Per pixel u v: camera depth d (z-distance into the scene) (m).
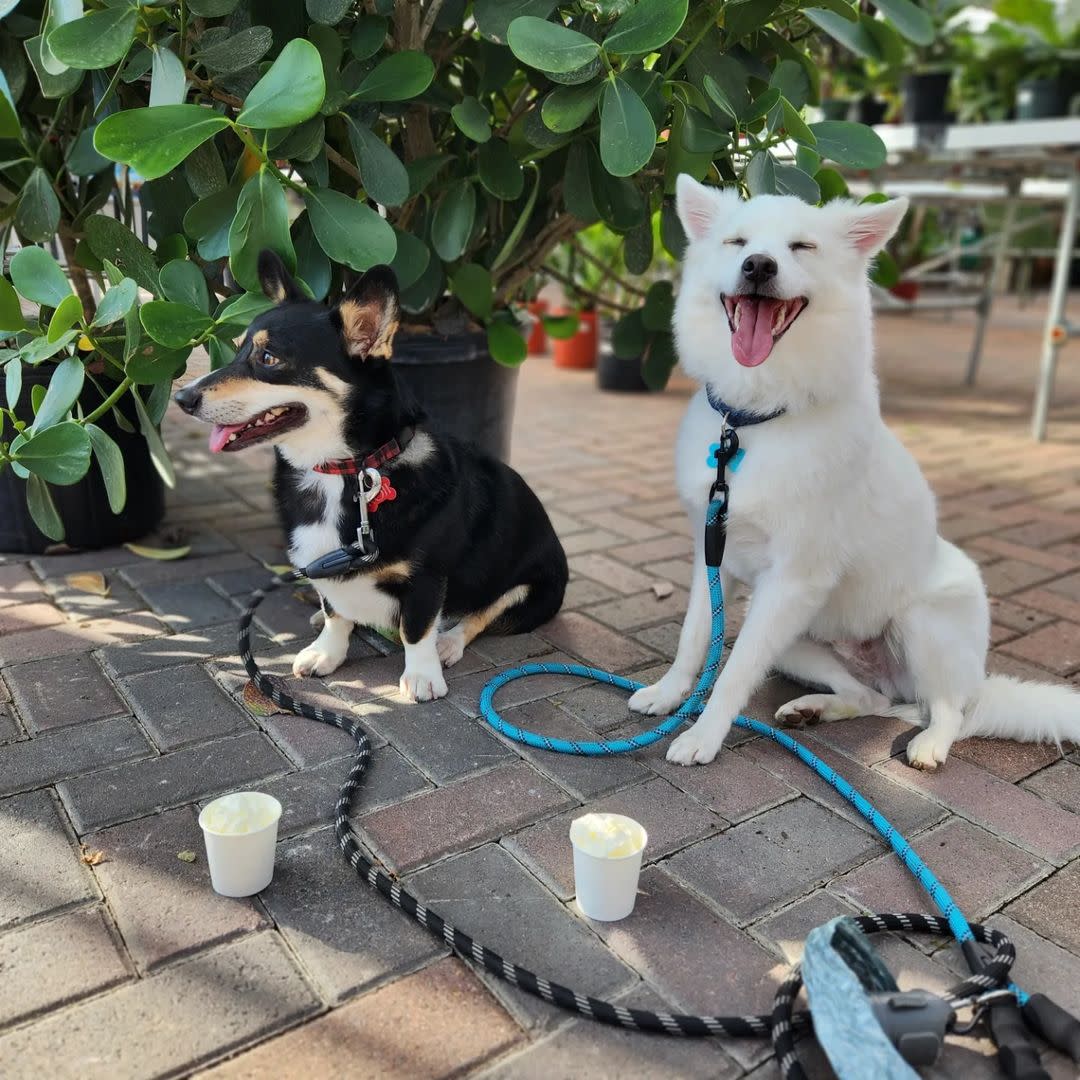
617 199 2.92
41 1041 1.42
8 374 2.47
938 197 7.16
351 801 2.06
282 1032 1.47
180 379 2.94
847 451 2.18
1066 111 6.07
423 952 1.64
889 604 2.43
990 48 7.20
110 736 2.29
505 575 2.82
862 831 2.05
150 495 3.58
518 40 2.21
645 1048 1.48
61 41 2.12
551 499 4.52
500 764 2.25
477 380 3.50
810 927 1.75
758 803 2.13
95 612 3.01
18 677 2.56
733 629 3.12
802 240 2.09
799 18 3.27
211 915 1.71
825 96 7.41
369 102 2.68
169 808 2.02
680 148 2.69
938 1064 1.46
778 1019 1.47
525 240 3.53
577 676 2.73
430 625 2.53
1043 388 5.80
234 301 2.47
